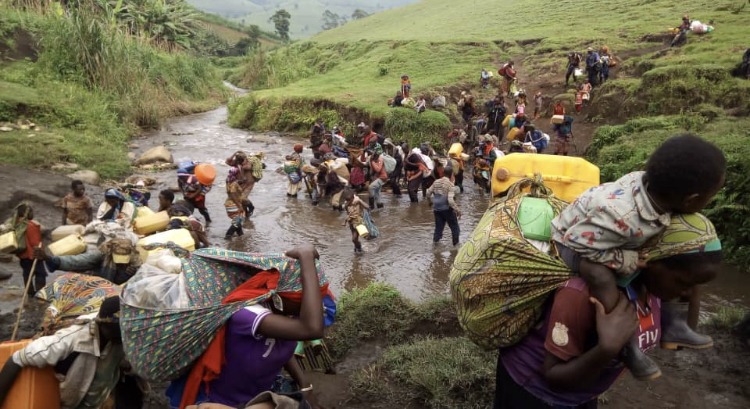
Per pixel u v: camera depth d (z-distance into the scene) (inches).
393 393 178.5
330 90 1116.5
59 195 457.7
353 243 423.5
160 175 646.5
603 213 78.4
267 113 1060.5
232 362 97.2
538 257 88.6
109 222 246.2
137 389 147.7
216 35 3117.6
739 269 358.6
